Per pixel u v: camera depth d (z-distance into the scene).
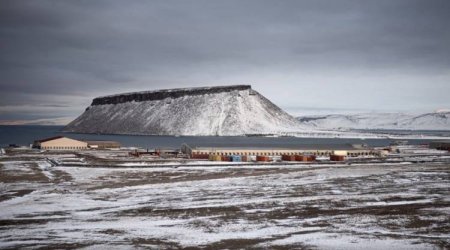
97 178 72.88
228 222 37.66
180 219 39.09
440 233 32.56
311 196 51.06
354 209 42.56
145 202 48.34
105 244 30.47
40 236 32.78
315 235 32.50
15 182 68.06
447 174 72.12
